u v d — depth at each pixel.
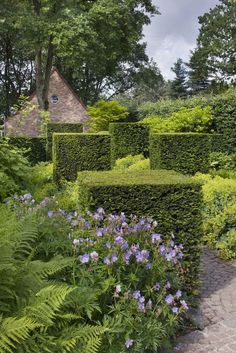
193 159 8.12
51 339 2.22
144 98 36.47
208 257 5.34
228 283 4.39
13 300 2.34
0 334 1.98
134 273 3.01
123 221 3.46
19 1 21.50
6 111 34.88
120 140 10.51
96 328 2.39
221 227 5.59
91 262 2.87
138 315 2.69
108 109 16.86
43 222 3.31
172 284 3.43
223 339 3.18
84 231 3.28
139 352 2.66
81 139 9.44
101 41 22.64
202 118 11.18
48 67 23.41
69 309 2.58
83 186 4.10
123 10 22.45
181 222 3.93
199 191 3.94
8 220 2.81
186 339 3.19
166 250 3.30
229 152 10.90
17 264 2.58
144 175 4.47
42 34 19.92
